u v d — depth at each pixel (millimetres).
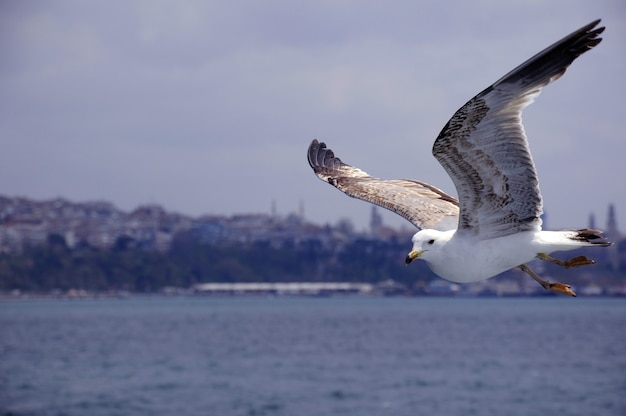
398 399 35969
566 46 7523
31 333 85875
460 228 8664
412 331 87062
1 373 46875
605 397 35938
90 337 79188
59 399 36562
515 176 8133
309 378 43656
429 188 10492
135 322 108625
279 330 90062
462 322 106125
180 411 33125
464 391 38281
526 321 108250
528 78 7617
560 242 8398
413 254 8828
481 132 7914
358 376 44375
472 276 8688
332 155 11648
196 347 65875
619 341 69500
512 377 43344
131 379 43812
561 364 49906
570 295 8688
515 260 8547
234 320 113312
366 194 10422
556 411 32625
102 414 32531
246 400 35938
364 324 102375
